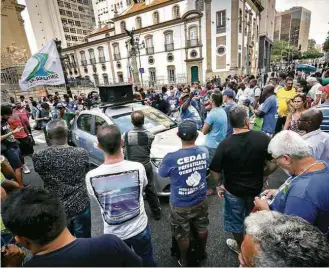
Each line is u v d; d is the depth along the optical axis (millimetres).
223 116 3250
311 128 2088
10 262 1228
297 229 740
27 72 6086
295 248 676
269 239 729
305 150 1311
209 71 25953
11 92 14039
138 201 1715
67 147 1973
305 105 3104
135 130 2719
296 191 1280
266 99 3982
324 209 1220
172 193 1990
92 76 38594
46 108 7434
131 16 31766
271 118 3990
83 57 38688
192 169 1912
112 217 1636
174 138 3703
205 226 2125
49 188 1913
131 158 2717
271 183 3629
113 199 1620
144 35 30156
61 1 45281
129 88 4879
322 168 1303
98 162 4160
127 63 33375
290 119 3486
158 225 2828
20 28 16266
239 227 2121
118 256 1042
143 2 33219
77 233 2021
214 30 24422
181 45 27328
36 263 909
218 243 2461
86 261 948
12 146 3418
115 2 50812
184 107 4656
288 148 1342
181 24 26562
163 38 28578
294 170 1389
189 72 27641
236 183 1991
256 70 32812
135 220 1708
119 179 1637
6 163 2395
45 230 895
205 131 3289
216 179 2143
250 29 27953
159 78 30547
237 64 24359
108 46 34781
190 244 2264
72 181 1930
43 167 1869
